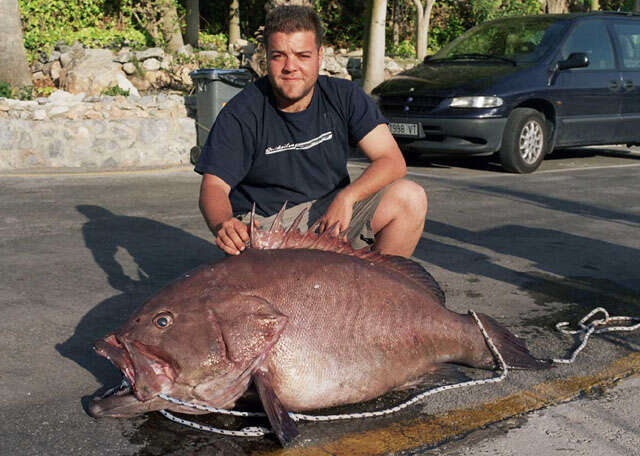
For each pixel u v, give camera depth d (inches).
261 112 134.0
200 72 399.5
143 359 101.7
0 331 148.6
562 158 484.1
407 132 397.1
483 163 437.4
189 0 705.6
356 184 133.8
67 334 147.9
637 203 312.2
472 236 244.4
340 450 102.1
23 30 621.6
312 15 125.3
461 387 123.2
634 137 444.8
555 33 421.1
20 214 270.7
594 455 101.2
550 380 126.5
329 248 118.4
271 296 105.8
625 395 121.0
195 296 103.9
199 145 418.9
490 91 381.1
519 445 103.9
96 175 370.6
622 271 203.3
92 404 106.1
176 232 245.1
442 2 861.2
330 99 137.4
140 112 415.2
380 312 112.1
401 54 740.0
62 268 198.1
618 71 432.8
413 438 105.7
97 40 624.1
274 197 141.4
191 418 111.3
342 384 108.4
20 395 119.1
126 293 176.4
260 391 101.2
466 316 126.7
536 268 205.2
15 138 385.7
